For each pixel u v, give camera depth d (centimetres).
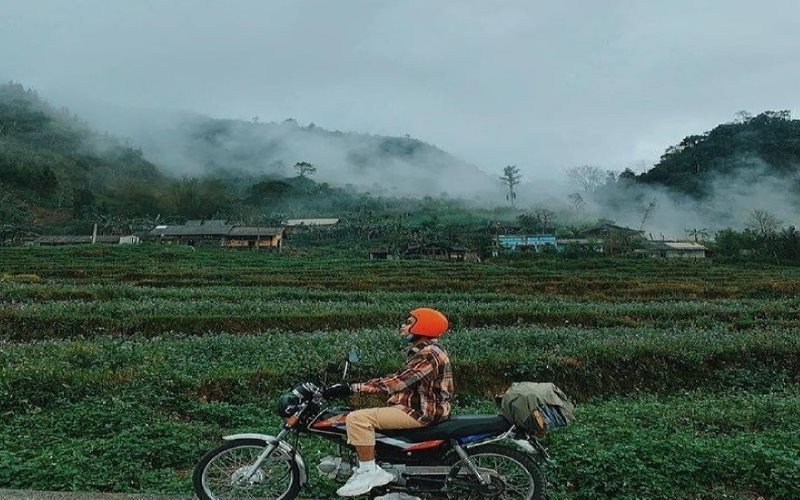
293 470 556
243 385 1164
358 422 519
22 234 10569
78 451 715
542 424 524
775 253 8006
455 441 535
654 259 7881
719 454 710
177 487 629
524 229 10962
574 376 1459
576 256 8225
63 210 14888
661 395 1480
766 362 1602
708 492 656
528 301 3356
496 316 2522
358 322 2331
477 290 4169
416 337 547
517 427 535
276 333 1903
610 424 895
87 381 1054
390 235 10912
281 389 1187
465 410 1095
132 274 4241
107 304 2272
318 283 4078
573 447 727
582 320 2566
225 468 577
